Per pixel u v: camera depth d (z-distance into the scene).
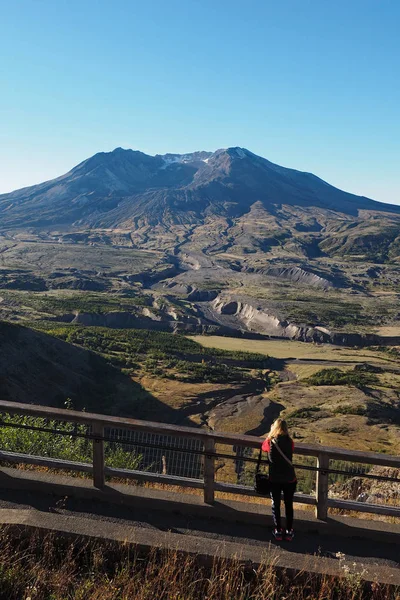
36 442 11.81
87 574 5.64
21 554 5.88
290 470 6.62
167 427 7.18
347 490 13.88
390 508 6.99
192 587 5.54
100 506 7.21
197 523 6.96
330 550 6.58
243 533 6.82
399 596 5.45
